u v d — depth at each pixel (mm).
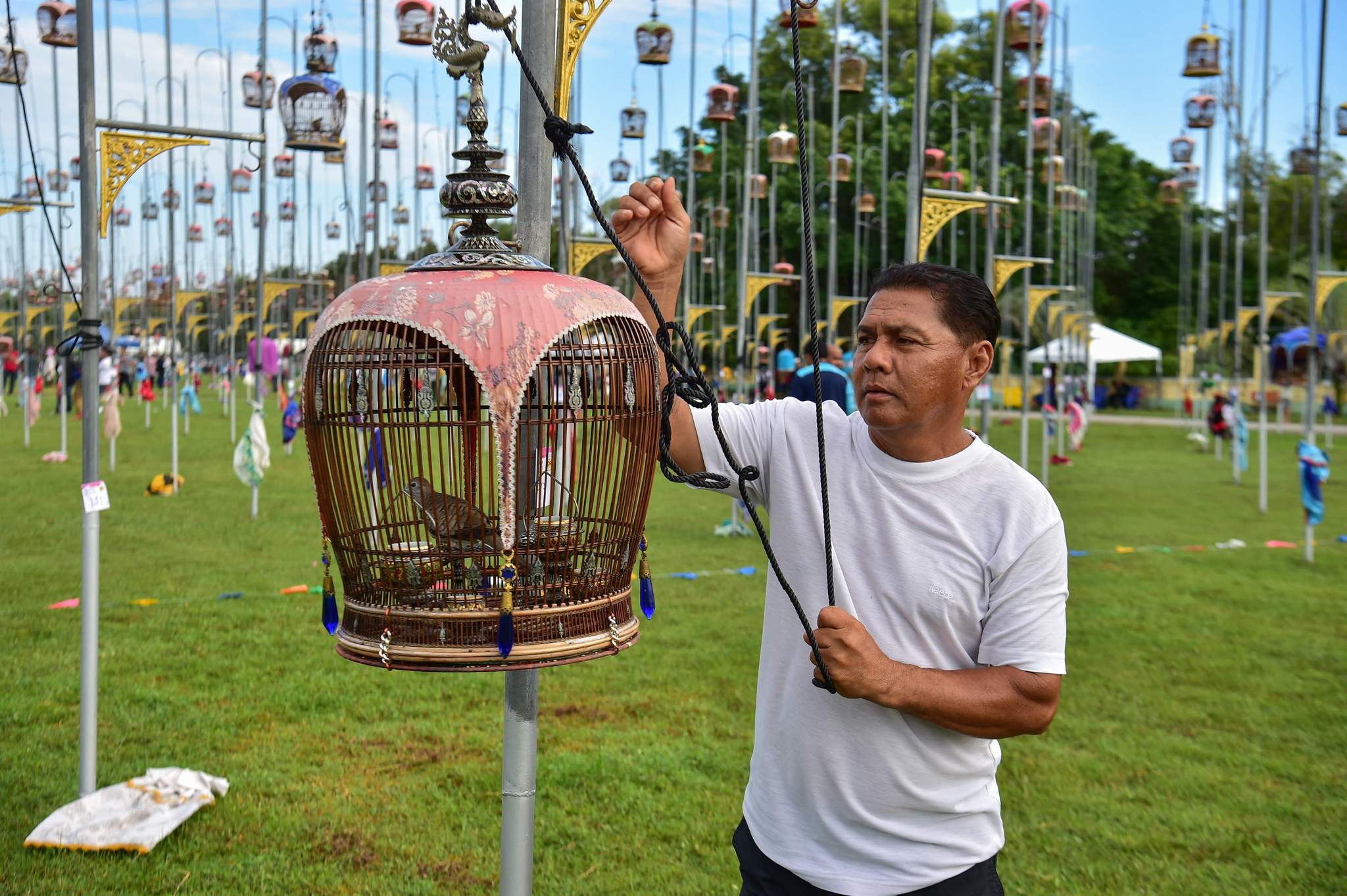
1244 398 37156
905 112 38969
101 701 6160
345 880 4242
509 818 2463
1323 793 5188
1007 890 4230
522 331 2045
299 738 5711
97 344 4668
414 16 13391
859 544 2314
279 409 31328
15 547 10625
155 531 11672
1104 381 45438
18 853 4352
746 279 16453
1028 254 17031
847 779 2277
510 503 2041
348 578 2273
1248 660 7438
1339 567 10906
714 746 5660
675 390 2178
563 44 2531
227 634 7648
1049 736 5961
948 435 2309
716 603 8945
